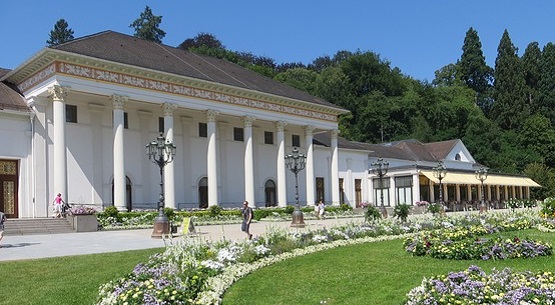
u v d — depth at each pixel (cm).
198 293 1102
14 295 1262
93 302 1153
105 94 3838
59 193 3525
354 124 10319
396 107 10012
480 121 10356
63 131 3588
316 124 5709
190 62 4972
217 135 5050
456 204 6338
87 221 3228
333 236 2109
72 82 3653
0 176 3619
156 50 4850
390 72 11075
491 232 2314
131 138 4356
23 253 1959
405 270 1398
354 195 6481
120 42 4531
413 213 5138
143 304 986
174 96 4297
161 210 2778
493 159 9812
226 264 1440
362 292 1155
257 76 5844
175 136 4688
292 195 5800
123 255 1834
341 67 11056
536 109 11081
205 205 4888
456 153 7950
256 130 5466
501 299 893
